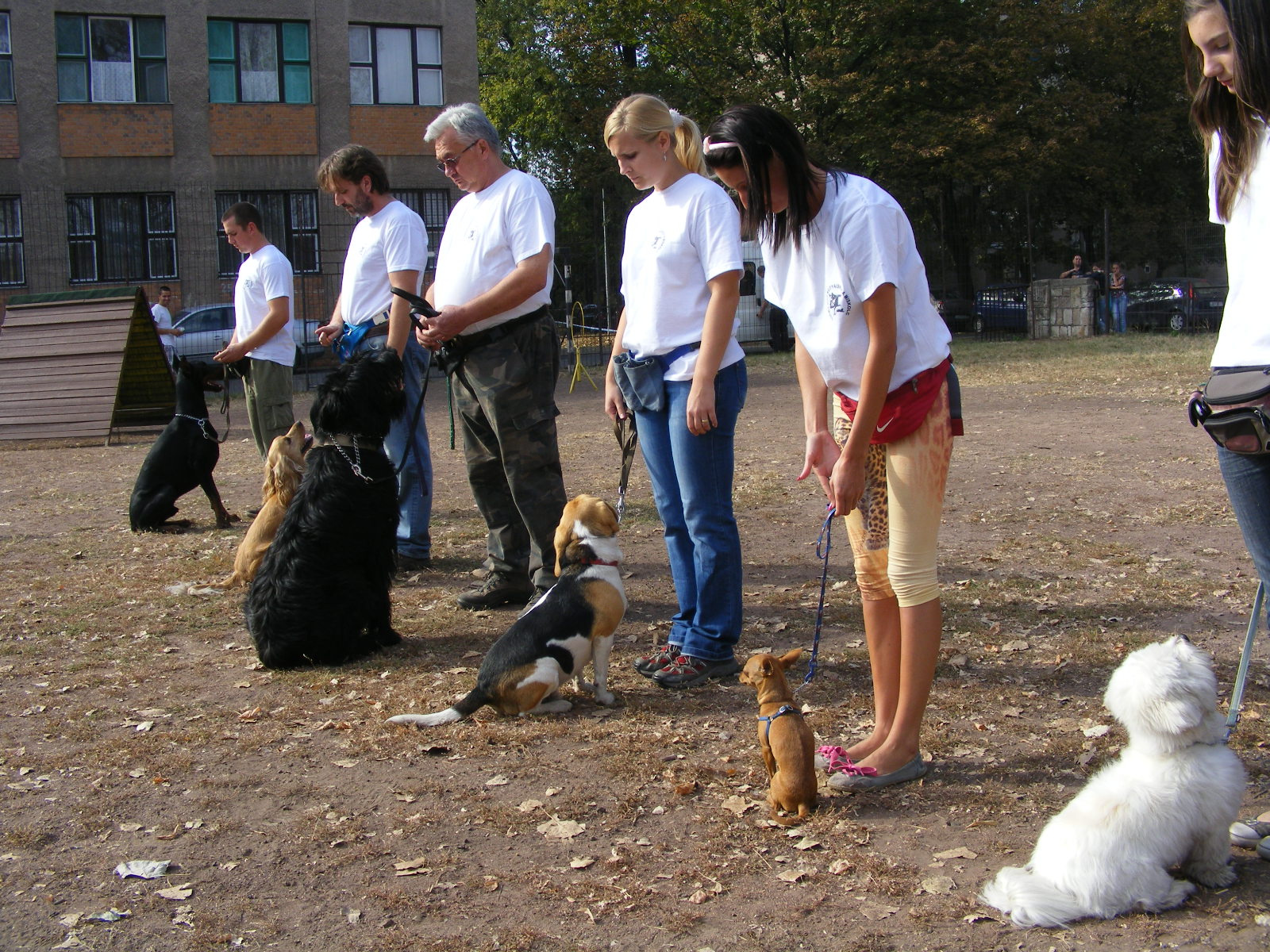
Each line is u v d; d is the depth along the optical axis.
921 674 3.26
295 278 24.53
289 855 3.01
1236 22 2.27
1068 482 8.22
